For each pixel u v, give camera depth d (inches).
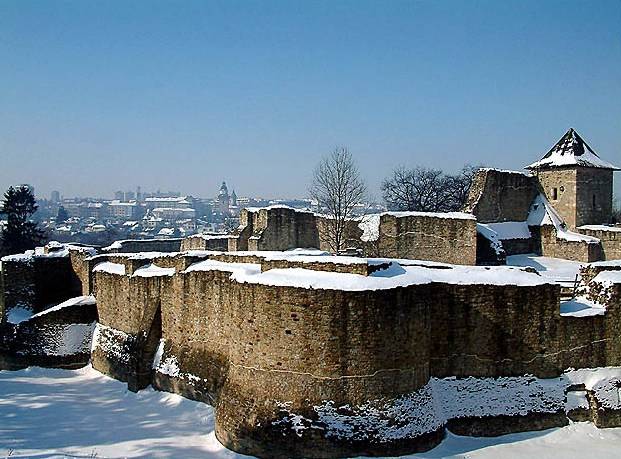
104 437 853.2
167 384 1024.9
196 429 876.6
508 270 888.3
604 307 890.7
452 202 2878.9
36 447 813.2
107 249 1769.2
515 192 1815.9
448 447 778.8
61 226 7564.0
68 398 1055.6
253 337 782.5
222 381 927.0
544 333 860.0
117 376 1146.7
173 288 1050.1
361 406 737.6
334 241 1750.7
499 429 824.3
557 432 830.5
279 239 1749.5
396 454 732.7
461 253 1577.3
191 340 1010.1
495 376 847.1
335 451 725.9
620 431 837.8
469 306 844.6
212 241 1828.2
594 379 865.5
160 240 1953.7
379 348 745.6
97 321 1279.5
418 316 781.9
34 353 1263.5
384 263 799.7
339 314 738.2
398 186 2967.5
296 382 748.0
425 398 783.7
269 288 767.1
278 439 738.8
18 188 2906.0
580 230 1764.3
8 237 2864.2
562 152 1845.5
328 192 2060.8
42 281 1387.8
